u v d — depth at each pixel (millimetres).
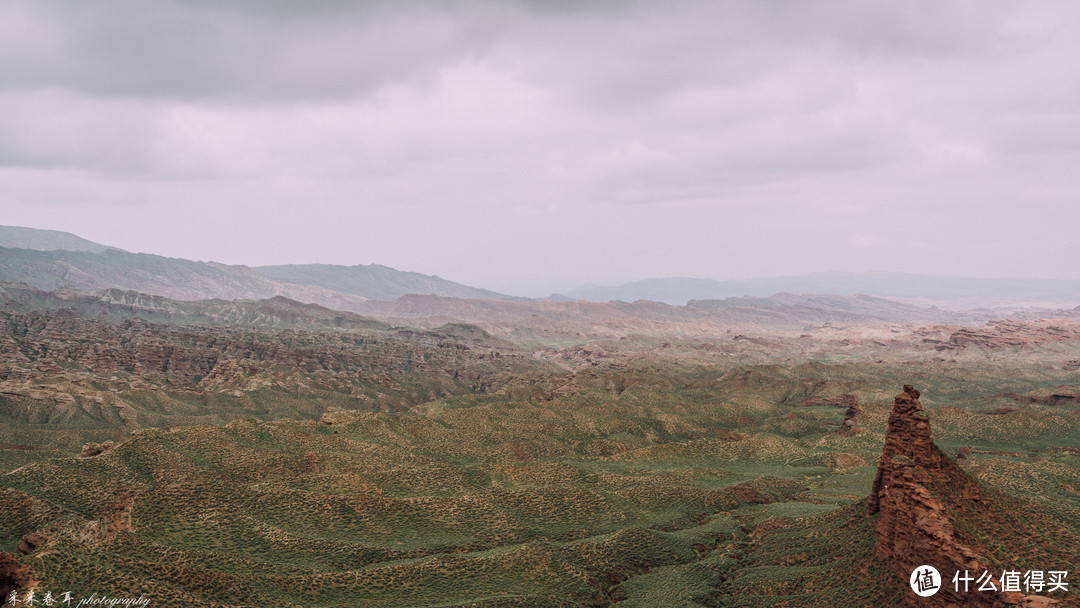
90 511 138375
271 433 195000
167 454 164250
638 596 105250
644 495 160750
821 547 107062
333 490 150625
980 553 76812
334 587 99438
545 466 181375
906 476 90062
